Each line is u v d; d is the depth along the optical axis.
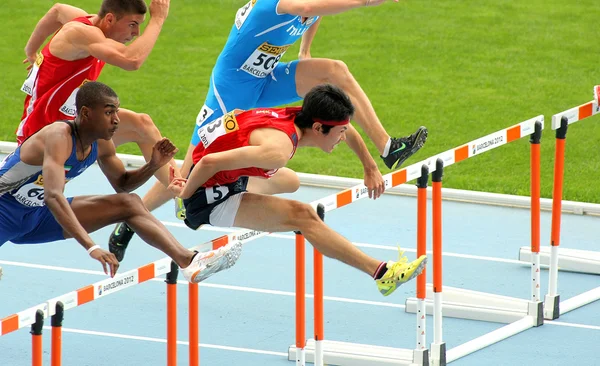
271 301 26.44
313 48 46.91
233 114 18.89
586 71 44.34
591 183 35.03
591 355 23.72
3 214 19.83
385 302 26.50
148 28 21.42
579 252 28.67
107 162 19.91
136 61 21.14
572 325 25.25
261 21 22.47
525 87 43.03
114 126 18.72
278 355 23.61
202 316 25.58
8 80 44.06
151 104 41.88
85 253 29.41
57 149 18.38
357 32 48.47
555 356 23.66
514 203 33.25
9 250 29.47
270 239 30.41
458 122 40.09
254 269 28.36
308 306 26.19
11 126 40.12
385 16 50.00
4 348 23.84
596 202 33.50
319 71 22.78
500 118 40.38
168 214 32.56
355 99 22.34
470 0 51.62
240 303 26.30
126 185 19.98
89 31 21.28
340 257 18.59
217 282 27.53
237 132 18.67
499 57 45.81
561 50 46.31
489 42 47.22
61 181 18.22
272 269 28.39
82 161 18.94
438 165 21.41
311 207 18.84
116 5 21.14
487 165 36.69
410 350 23.22
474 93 42.59
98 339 24.34
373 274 18.44
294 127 18.59
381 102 41.81
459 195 33.66
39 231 20.38
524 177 35.66
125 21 21.31
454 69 44.78
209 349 23.88
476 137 38.84
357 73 44.47
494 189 34.56
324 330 24.94
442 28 48.69
